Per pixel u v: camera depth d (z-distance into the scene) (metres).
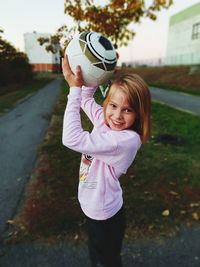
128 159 1.64
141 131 1.68
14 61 34.44
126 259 2.56
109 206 1.71
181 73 29.45
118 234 1.84
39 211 3.32
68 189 3.86
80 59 1.67
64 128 1.53
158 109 11.24
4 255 2.62
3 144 6.44
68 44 1.76
